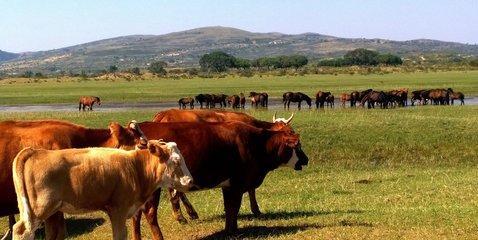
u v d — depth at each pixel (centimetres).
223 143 1251
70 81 12812
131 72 17312
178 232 1325
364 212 1493
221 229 1333
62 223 1109
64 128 1148
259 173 1323
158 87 9362
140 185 1019
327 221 1382
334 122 3075
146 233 1316
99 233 1334
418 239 1165
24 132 1115
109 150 1002
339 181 2038
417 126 2973
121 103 6391
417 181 1989
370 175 2158
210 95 6141
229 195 1288
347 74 14200
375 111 4562
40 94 7825
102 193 977
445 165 2447
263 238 1227
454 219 1336
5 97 7281
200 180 1230
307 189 1898
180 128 1222
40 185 930
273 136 1338
